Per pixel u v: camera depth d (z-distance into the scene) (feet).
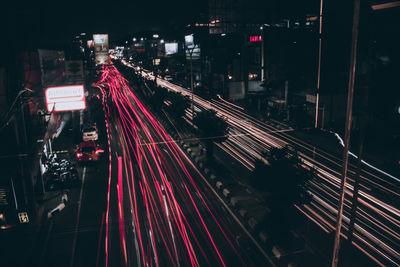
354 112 97.66
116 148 85.97
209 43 197.67
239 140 93.15
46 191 57.36
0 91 43.62
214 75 185.37
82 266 36.83
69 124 110.11
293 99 126.31
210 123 71.77
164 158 78.02
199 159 74.79
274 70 132.05
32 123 52.60
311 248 39.47
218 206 52.29
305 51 120.57
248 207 50.88
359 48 94.94
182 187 60.13
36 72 59.41
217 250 39.47
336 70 101.71
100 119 123.13
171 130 104.78
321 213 49.19
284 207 43.65
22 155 44.96
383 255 38.32
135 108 148.97
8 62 43.93
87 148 73.05
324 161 74.13
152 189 58.95
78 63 76.48
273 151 43.47
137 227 45.34
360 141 30.53
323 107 103.09
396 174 65.87
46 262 37.83
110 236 43.09
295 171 41.27
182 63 277.64
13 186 45.19
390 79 85.40
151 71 304.50
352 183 61.46
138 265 36.55
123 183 61.82
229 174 66.03
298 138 94.94
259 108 136.26
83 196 56.03
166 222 46.73
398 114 84.69
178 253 38.83
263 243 41.29
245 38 158.51
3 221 45.39
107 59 188.03
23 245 41.60
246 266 36.17
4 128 44.01
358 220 47.16
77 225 46.14
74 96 65.62
